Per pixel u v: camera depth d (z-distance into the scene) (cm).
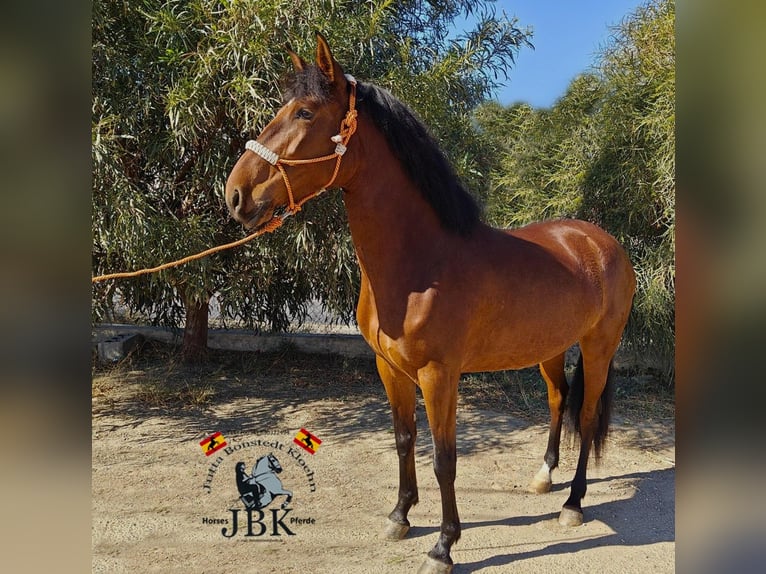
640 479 303
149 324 559
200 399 415
